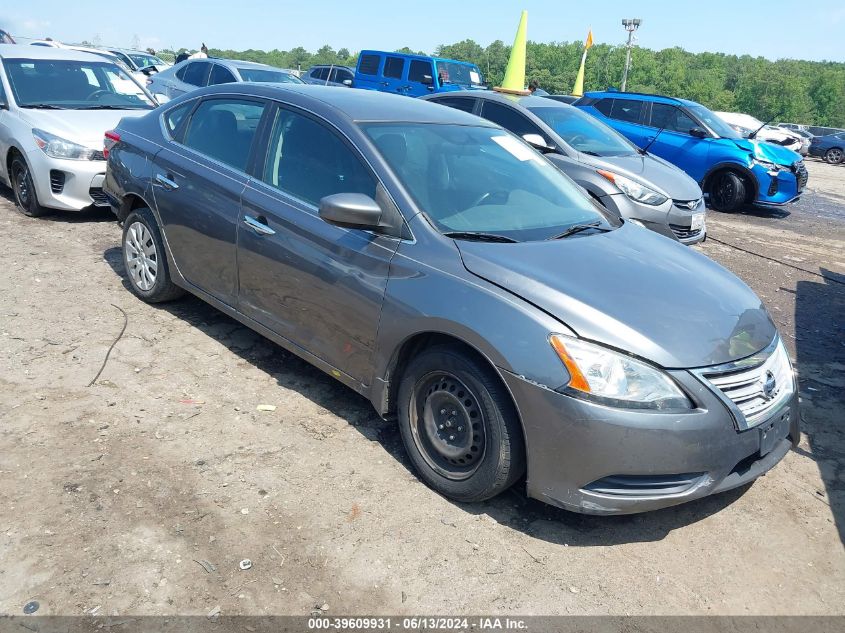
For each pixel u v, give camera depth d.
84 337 4.48
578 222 3.84
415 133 3.86
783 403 3.14
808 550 3.14
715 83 123.06
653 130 13.02
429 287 3.12
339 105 3.88
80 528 2.79
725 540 3.15
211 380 4.10
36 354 4.19
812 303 7.04
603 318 2.85
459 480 3.12
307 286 3.63
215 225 4.18
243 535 2.85
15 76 7.50
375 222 3.27
